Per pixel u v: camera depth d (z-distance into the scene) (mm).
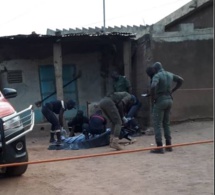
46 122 14789
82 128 10406
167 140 8336
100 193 5566
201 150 8297
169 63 12078
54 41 13266
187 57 12188
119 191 5625
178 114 12031
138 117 12734
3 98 7016
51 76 15070
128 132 10336
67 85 15047
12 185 6227
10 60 14828
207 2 13375
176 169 6750
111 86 15023
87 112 14242
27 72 14930
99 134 9914
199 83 12227
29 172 7094
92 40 13625
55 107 10312
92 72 15172
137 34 13820
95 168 7148
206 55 12281
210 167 6781
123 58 13797
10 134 6086
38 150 9648
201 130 10922
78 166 7398
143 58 12578
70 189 5848
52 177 6645
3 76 14797
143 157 7863
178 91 12031
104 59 15117
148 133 11234
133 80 13766
